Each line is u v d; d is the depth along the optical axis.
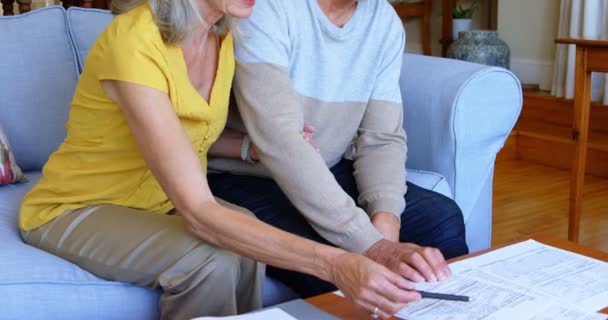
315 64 1.63
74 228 1.39
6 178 1.77
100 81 1.31
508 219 3.08
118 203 1.43
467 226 1.91
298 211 1.53
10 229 1.51
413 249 1.26
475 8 5.13
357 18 1.67
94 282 1.31
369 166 1.64
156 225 1.34
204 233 1.24
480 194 1.93
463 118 1.81
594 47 2.46
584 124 2.57
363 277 1.06
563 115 4.05
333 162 1.73
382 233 1.49
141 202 1.44
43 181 1.47
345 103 1.67
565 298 1.10
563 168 3.88
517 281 1.17
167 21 1.29
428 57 2.02
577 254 1.31
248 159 1.64
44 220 1.43
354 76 1.67
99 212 1.40
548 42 4.40
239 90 1.52
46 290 1.26
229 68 1.46
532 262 1.26
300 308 1.10
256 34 1.52
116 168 1.40
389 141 1.69
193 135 1.42
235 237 1.19
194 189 1.23
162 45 1.28
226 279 1.27
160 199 1.45
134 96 1.25
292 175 1.43
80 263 1.36
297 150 1.44
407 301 1.04
